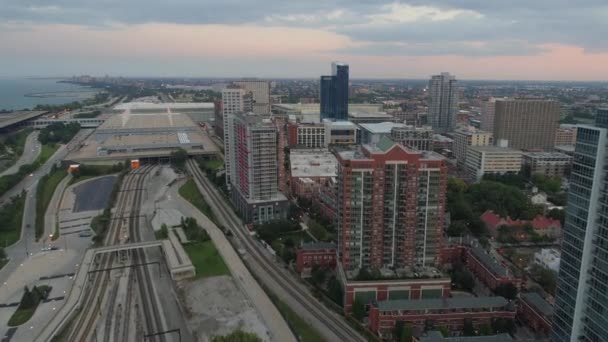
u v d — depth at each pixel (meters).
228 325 168.62
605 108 118.44
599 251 120.81
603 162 117.75
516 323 172.62
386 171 182.75
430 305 165.75
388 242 191.25
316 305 187.25
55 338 160.75
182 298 189.62
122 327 169.50
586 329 127.19
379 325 163.12
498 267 199.88
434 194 186.75
